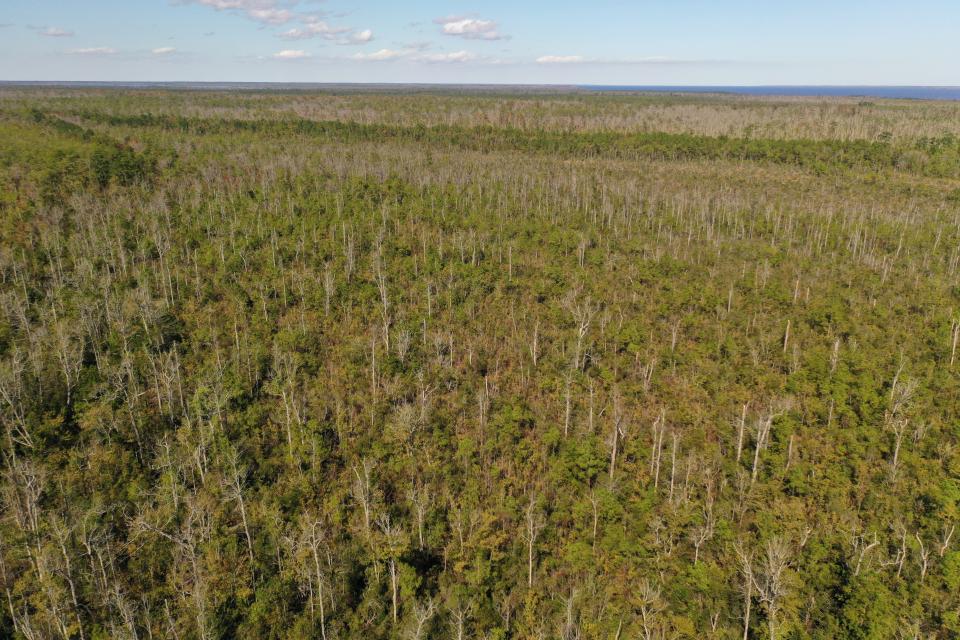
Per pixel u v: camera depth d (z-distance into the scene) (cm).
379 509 5816
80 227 10838
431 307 9469
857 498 6012
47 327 7938
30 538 5094
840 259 11919
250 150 17775
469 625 4825
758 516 5675
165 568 5250
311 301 9344
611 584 5197
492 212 14112
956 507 5650
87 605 4806
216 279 9881
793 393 7456
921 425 6594
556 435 6638
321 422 6825
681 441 6700
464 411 7288
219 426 6456
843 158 19800
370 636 4769
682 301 9644
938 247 12350
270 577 5134
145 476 6141
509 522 5841
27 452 6097
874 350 8238
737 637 4688
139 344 7744
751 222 13938
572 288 10144
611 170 19600
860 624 4625
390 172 16350
